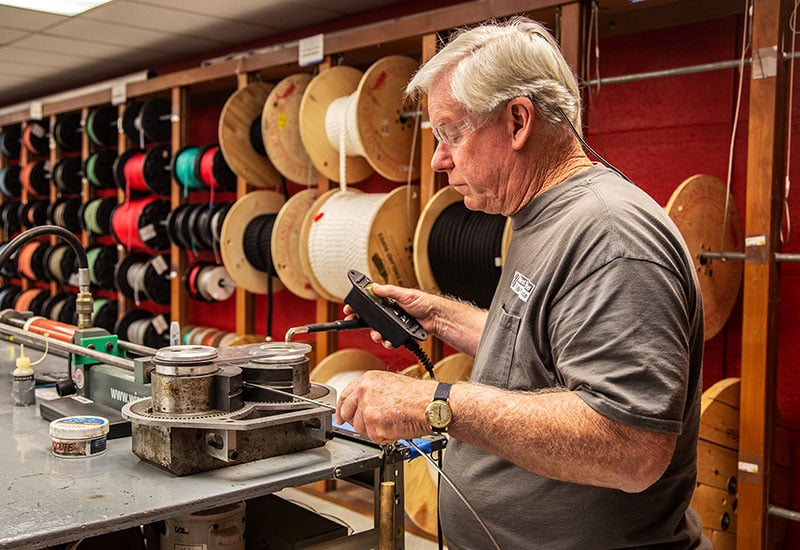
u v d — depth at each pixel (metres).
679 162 3.21
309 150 3.75
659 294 1.20
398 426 1.30
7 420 1.88
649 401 1.16
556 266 1.33
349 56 3.86
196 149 4.69
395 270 3.44
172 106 4.83
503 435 1.23
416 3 4.19
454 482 1.58
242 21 4.66
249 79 4.30
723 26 3.05
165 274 5.11
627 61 3.33
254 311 4.52
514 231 1.55
